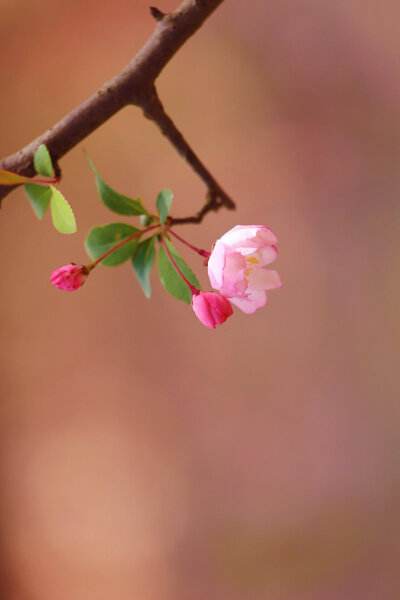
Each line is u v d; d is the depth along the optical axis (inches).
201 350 54.7
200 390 55.2
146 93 40.1
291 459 54.7
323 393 53.7
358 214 51.9
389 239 51.7
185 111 52.2
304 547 55.1
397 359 52.1
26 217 55.4
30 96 53.9
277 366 54.1
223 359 54.6
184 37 39.9
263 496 55.4
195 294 39.6
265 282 40.0
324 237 52.1
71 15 52.6
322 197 51.9
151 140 52.4
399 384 52.2
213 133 52.1
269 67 51.6
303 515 55.0
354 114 51.3
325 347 53.3
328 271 52.4
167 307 54.6
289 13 51.1
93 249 40.4
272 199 52.1
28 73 53.8
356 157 51.6
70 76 53.2
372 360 52.7
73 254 54.7
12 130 54.4
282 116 51.7
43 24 53.1
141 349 55.5
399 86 50.8
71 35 52.8
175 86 52.1
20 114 54.2
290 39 51.3
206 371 54.9
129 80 39.9
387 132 51.2
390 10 50.5
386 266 51.9
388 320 52.1
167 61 40.0
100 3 52.1
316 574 54.9
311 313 53.1
